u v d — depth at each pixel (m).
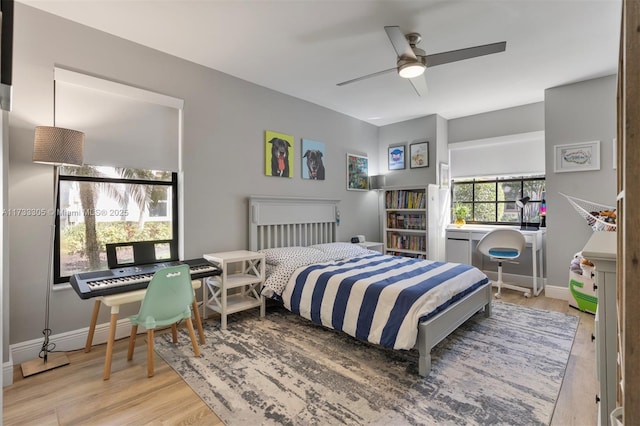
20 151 2.26
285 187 4.02
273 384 2.00
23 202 2.28
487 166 4.70
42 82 2.34
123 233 2.87
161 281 2.16
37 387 1.97
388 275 2.75
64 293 2.48
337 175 4.71
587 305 3.22
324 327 2.95
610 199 3.45
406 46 2.24
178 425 1.64
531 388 1.96
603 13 2.32
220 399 1.85
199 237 3.21
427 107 4.47
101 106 2.64
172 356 2.37
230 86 3.45
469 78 3.47
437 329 2.22
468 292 2.81
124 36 2.68
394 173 5.26
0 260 0.98
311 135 4.32
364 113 4.77
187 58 3.07
